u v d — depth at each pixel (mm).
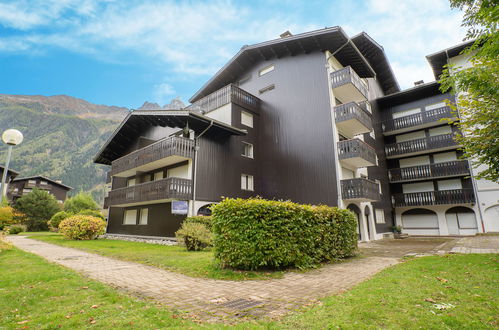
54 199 37500
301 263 6961
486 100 6586
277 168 17406
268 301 4152
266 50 19031
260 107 19469
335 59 17812
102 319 3293
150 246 12781
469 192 19938
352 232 9336
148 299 4215
